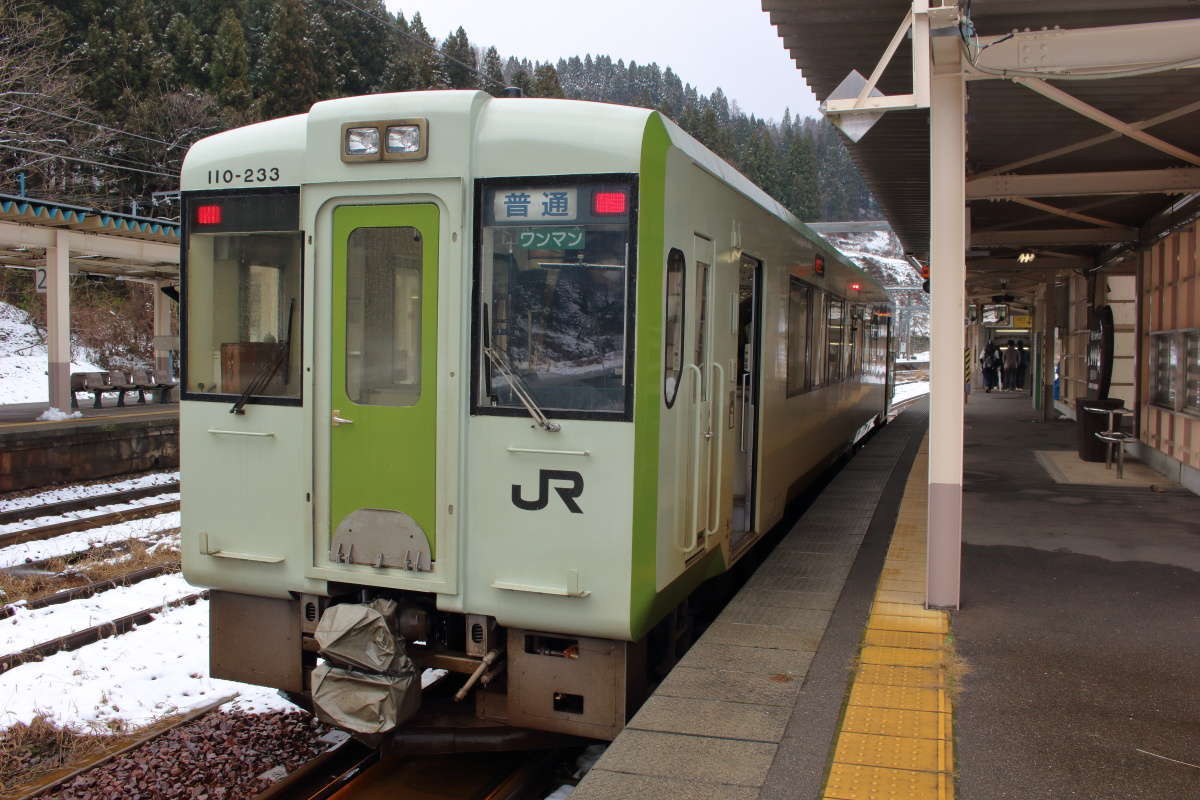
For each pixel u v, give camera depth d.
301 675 5.03
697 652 5.08
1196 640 5.29
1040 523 8.62
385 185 4.63
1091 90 7.67
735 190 5.93
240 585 5.05
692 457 5.16
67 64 30.92
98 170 32.69
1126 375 18.38
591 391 4.41
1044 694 4.48
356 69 44.16
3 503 12.05
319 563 4.84
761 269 6.87
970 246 13.81
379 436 4.70
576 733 4.55
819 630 5.46
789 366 8.08
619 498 4.36
